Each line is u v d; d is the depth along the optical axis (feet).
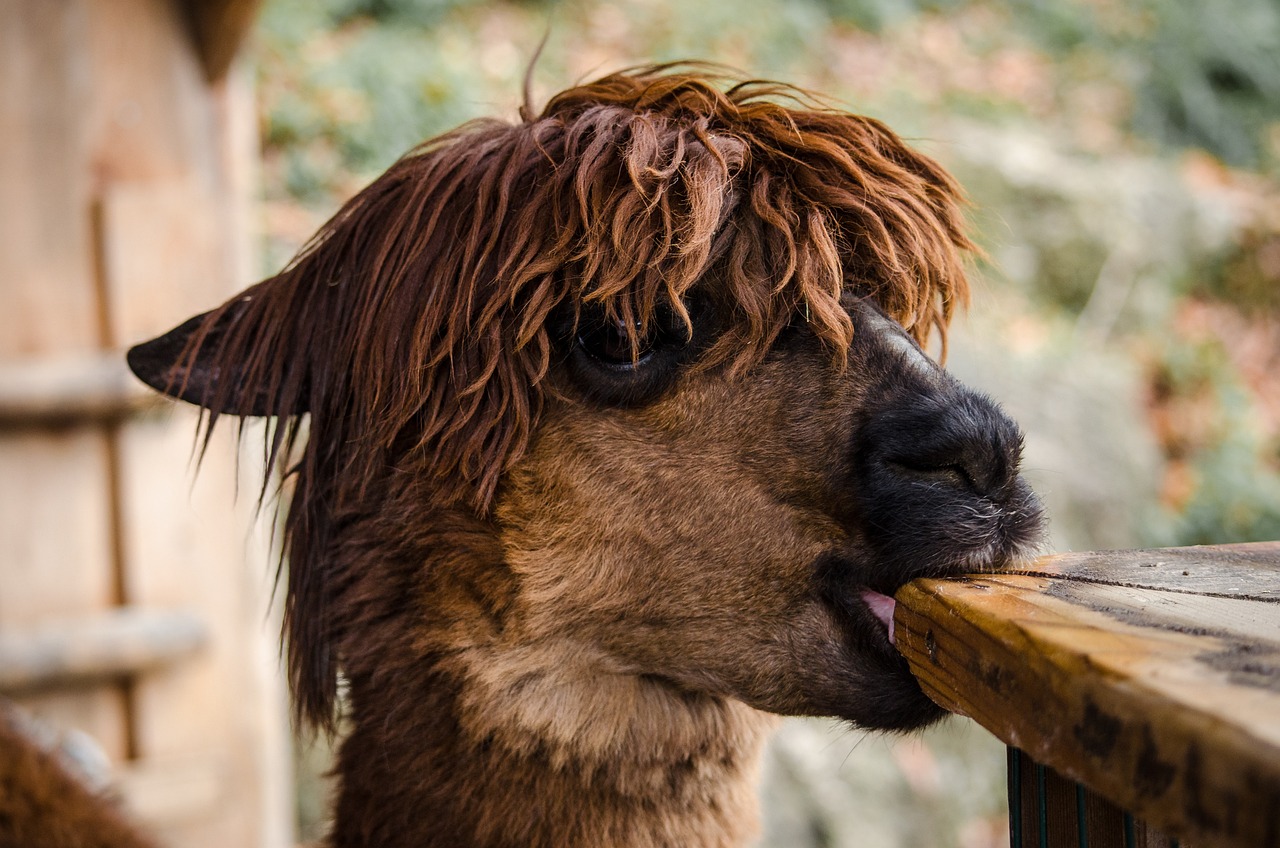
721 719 6.81
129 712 14.39
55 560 14.03
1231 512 29.17
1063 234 32.22
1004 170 32.48
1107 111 38.63
